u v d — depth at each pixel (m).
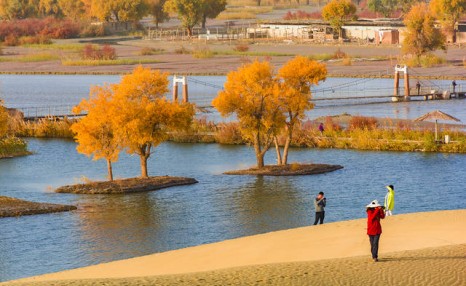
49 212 121.38
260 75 153.62
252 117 154.12
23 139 194.12
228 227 110.88
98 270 77.88
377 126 195.62
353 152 173.62
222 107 153.88
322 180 144.25
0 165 163.88
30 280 74.00
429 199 126.44
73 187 138.62
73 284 63.06
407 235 81.06
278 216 116.94
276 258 76.31
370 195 130.50
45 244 103.00
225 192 135.62
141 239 104.88
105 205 126.94
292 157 168.50
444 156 166.12
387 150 175.25
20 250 100.12
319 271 64.81
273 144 182.25
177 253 83.31
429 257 68.81
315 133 183.62
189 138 190.62
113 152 143.62
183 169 158.25
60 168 160.50
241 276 64.06
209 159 169.12
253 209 121.88
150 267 77.56
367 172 150.62
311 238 84.25
